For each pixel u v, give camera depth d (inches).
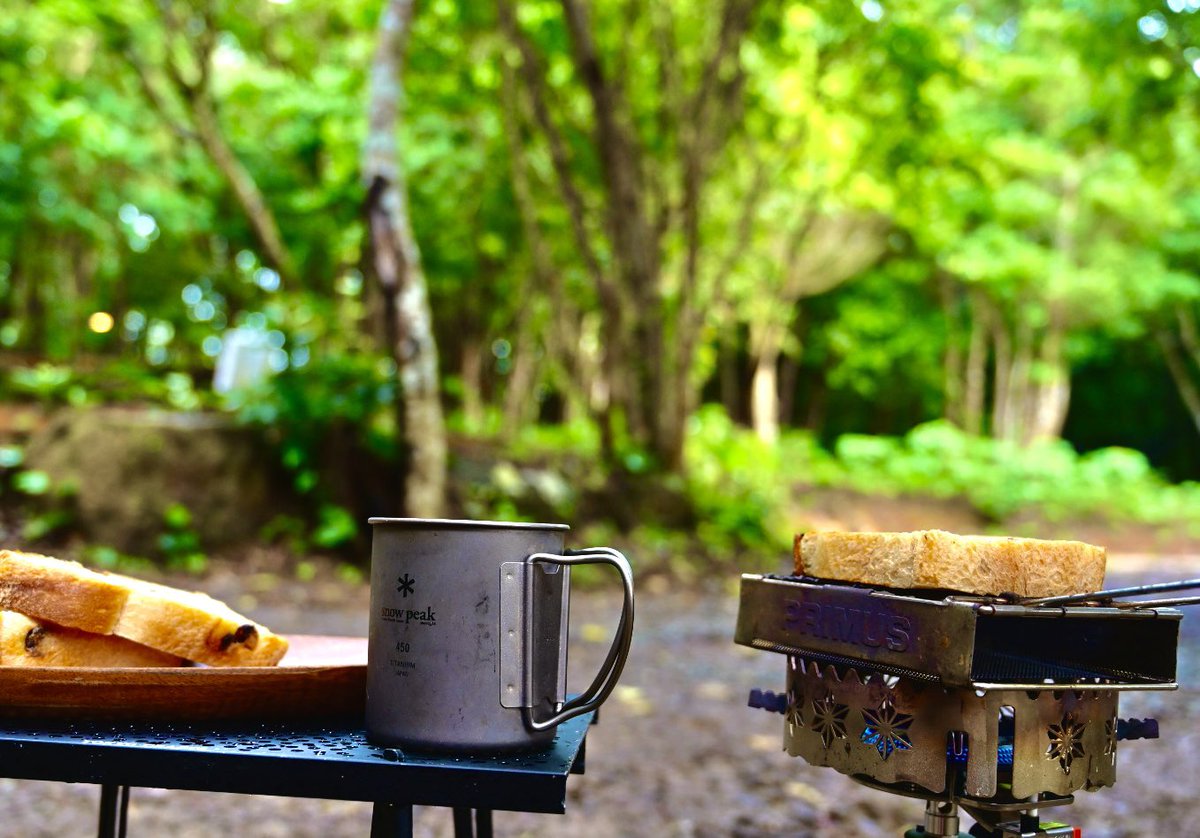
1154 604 49.4
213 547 333.1
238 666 55.7
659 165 471.2
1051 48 654.5
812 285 799.1
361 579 332.2
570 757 47.5
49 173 434.3
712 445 540.4
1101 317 930.7
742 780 161.3
